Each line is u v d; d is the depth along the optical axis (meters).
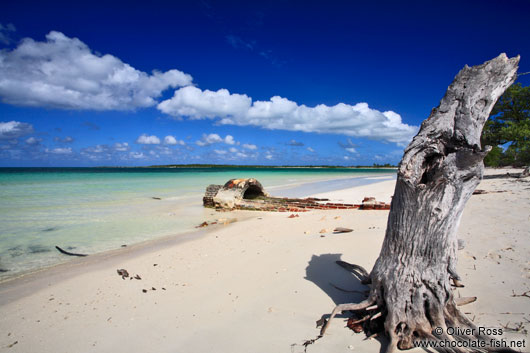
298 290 4.49
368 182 33.38
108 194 19.39
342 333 3.35
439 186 3.02
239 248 6.91
